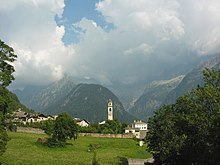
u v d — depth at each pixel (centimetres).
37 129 14600
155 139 8100
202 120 5378
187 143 6209
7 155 8338
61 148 11275
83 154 10281
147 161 10081
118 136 16725
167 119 7519
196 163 6216
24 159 8088
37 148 10469
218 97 5381
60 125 11538
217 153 4828
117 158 10219
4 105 4909
